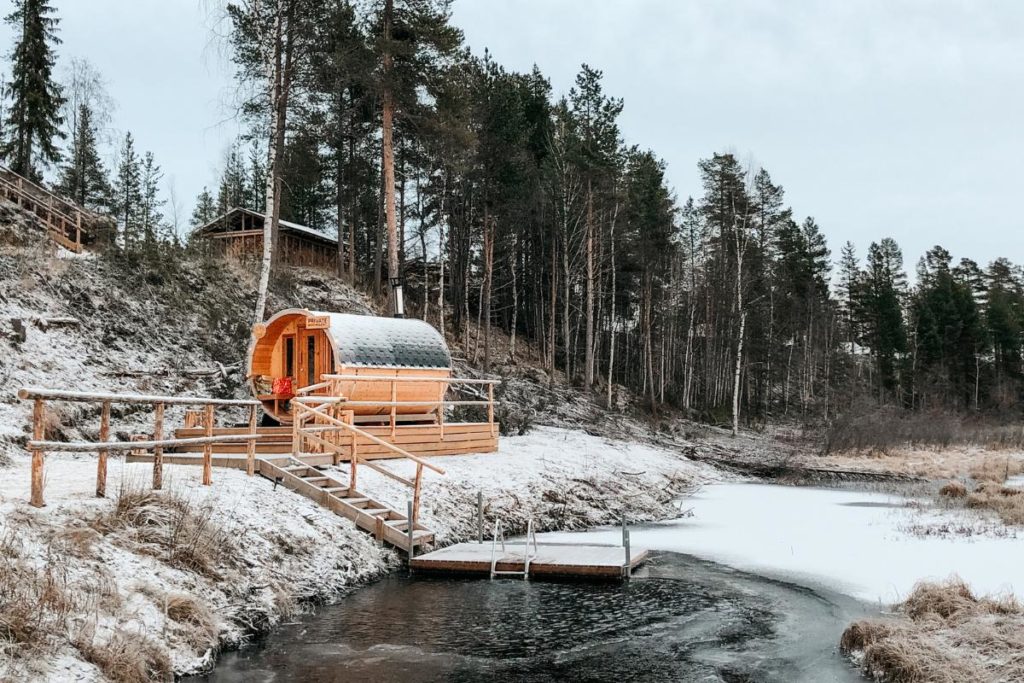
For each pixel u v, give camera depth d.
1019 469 30.97
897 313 74.88
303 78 25.81
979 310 89.50
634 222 51.25
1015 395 74.38
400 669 8.59
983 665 8.09
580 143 44.06
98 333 21.95
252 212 39.94
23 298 20.75
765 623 10.73
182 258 28.03
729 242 51.41
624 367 58.38
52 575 7.66
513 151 42.47
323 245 44.19
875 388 72.62
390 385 20.42
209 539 10.38
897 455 37.09
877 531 17.92
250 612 9.84
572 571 13.34
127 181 55.47
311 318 20.02
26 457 15.16
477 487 18.28
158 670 7.63
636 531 18.52
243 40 24.47
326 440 17.48
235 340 25.83
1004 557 14.52
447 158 36.75
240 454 16.05
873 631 9.46
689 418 49.59
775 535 17.80
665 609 11.39
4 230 23.45
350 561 12.71
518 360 44.72
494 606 11.43
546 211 46.47
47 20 37.97
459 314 44.56
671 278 59.31
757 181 52.47
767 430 49.97
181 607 8.70
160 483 11.36
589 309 43.66
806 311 70.94
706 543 16.86
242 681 8.03
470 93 40.12
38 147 38.53
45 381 18.80
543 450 24.97
